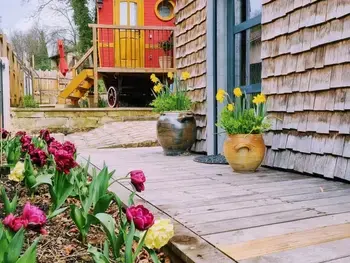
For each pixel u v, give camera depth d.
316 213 2.04
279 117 3.49
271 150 3.59
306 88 3.16
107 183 1.75
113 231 1.40
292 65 3.32
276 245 1.58
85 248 1.63
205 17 4.69
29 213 1.19
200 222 1.91
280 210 2.11
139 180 1.67
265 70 3.68
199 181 3.00
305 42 3.16
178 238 1.68
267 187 2.73
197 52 4.99
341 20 2.80
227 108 3.49
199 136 4.95
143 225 1.25
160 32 9.50
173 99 4.79
